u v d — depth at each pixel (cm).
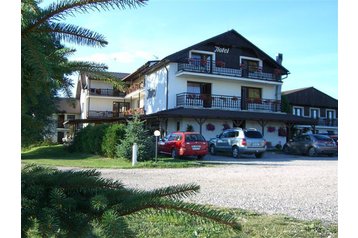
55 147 3008
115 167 1527
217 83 3125
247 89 3294
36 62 128
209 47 3156
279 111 3291
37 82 141
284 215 575
